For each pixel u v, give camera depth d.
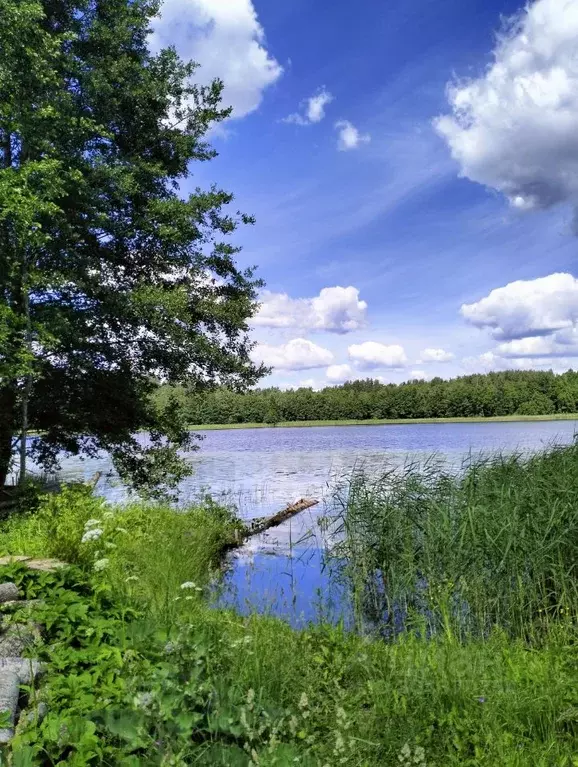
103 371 15.23
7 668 3.73
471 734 4.03
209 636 4.86
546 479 9.22
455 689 4.47
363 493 10.25
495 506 8.44
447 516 8.27
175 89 16.86
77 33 15.01
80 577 5.64
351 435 64.44
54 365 14.77
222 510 15.34
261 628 5.58
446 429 70.38
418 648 5.64
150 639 4.57
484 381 103.06
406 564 8.16
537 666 5.06
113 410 15.88
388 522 8.95
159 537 10.29
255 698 4.02
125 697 3.54
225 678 4.23
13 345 12.25
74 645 4.44
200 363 15.95
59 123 13.20
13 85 12.47
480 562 7.50
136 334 15.52
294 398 101.88
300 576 10.07
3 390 13.80
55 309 13.30
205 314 16.52
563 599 6.82
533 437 47.50
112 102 15.14
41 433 15.72
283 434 74.56
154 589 7.11
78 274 13.97
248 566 10.99
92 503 10.35
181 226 15.73
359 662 4.87
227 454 42.69
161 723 3.32
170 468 16.73
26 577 5.39
